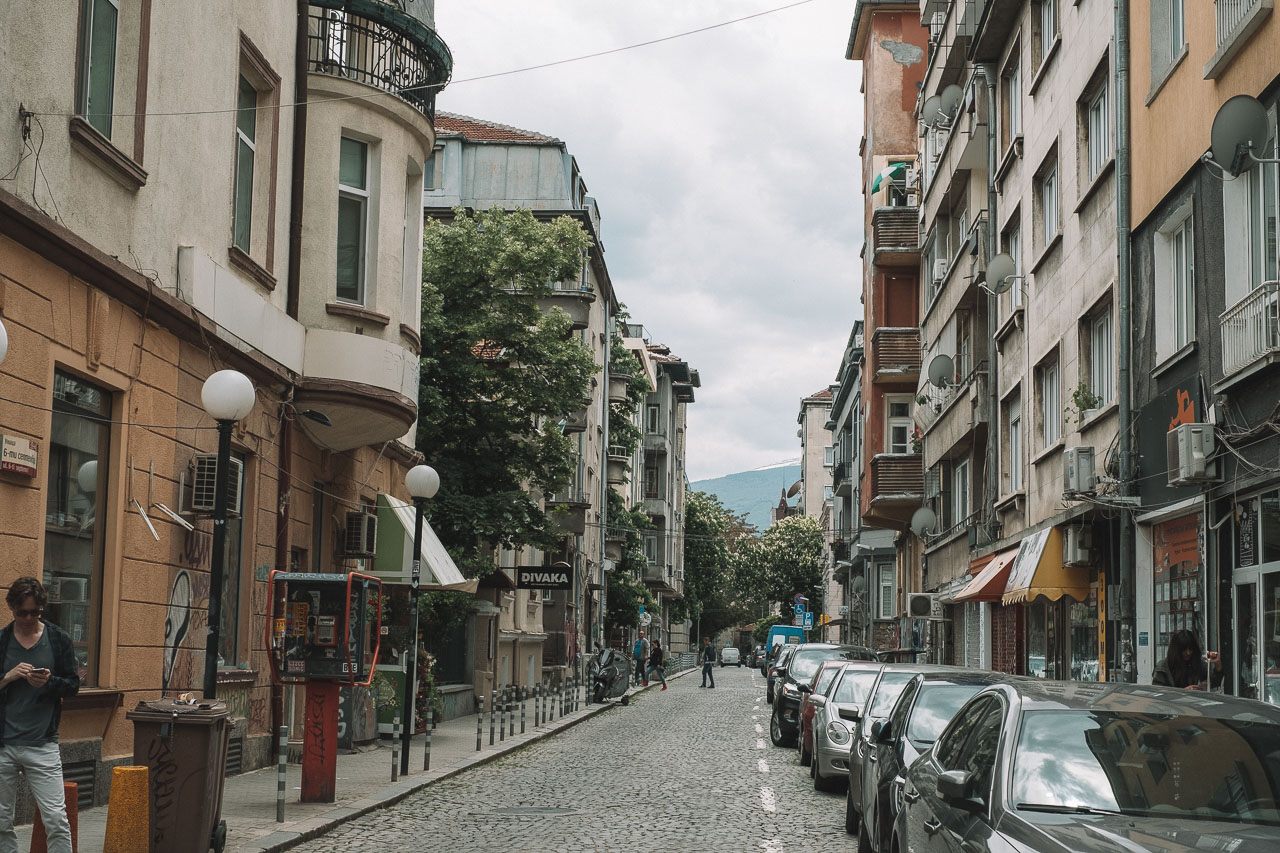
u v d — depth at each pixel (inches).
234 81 616.4
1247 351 501.7
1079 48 783.1
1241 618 523.5
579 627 1937.7
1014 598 774.5
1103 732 236.1
